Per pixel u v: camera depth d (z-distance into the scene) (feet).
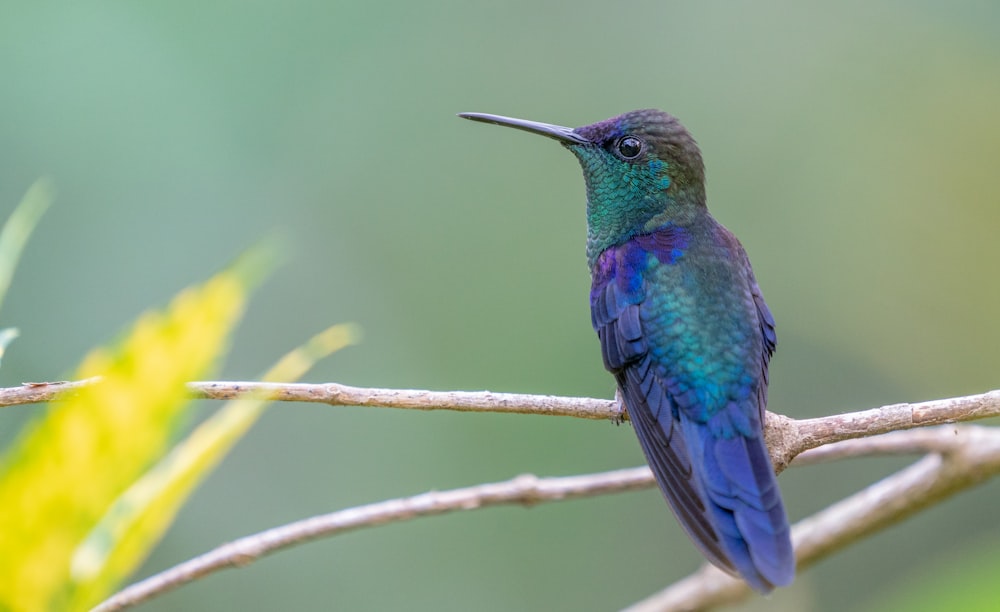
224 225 38.96
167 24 39.81
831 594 37.83
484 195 43.62
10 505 5.85
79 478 5.92
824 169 44.65
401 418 39.68
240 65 40.63
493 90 44.88
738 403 20.16
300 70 41.98
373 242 41.75
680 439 19.83
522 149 44.78
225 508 37.45
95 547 6.35
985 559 15.28
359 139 42.27
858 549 38.40
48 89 37.86
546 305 42.60
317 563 37.68
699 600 23.95
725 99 45.60
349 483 38.40
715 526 17.30
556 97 45.27
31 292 36.99
